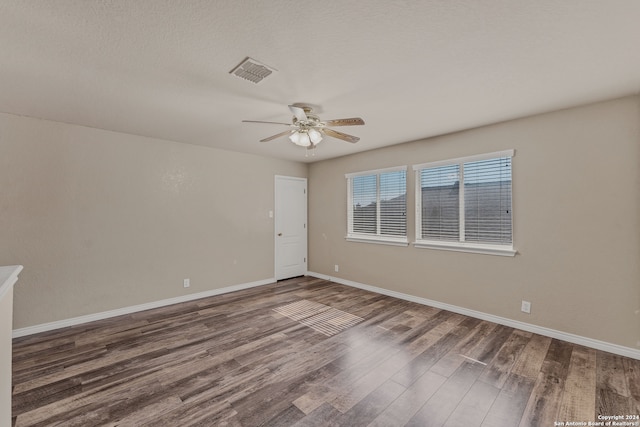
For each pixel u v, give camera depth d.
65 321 3.22
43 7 1.40
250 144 4.24
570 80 2.21
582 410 1.84
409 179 4.07
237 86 2.31
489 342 2.77
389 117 3.03
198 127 3.39
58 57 1.88
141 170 3.77
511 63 1.97
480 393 2.01
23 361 2.45
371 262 4.61
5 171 2.92
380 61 1.95
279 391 2.04
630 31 1.60
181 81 2.22
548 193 2.88
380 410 1.85
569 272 2.77
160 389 2.06
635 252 2.46
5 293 1.24
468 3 1.40
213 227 4.45
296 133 2.72
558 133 2.82
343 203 5.07
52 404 1.90
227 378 2.20
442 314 3.54
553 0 1.38
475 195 3.48
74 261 3.29
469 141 3.44
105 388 2.07
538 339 2.83
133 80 2.20
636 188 2.45
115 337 2.93
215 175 4.47
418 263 3.99
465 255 3.51
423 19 1.52
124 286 3.63
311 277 5.64
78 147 3.31
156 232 3.90
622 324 2.51
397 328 3.12
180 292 4.10
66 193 3.24
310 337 2.91
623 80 2.20
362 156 4.72
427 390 2.05
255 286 4.95
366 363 2.41
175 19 1.51
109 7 1.41
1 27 1.55
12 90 2.38
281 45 1.76
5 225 2.92
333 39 1.70
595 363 2.38
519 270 3.07
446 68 2.04
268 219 5.17
